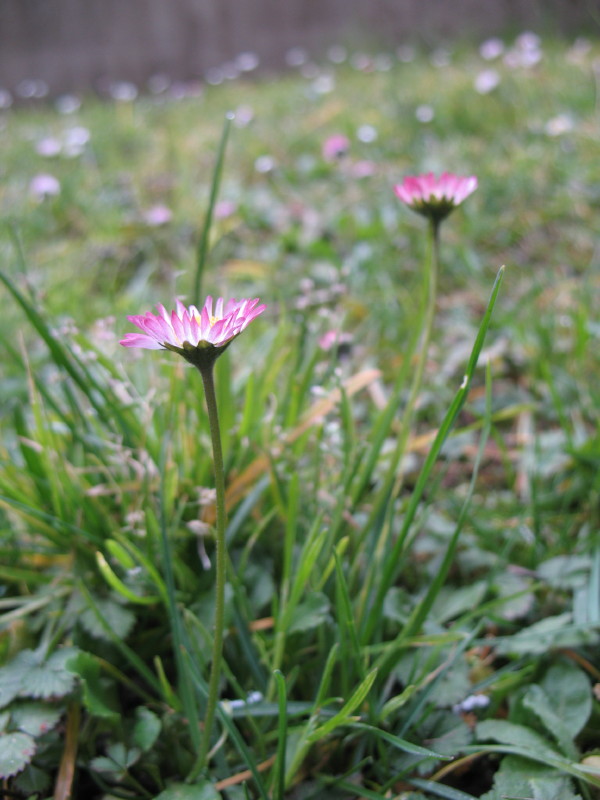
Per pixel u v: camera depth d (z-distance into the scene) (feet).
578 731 0.69
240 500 0.83
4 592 0.80
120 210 1.99
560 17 3.49
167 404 0.88
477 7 3.88
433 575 0.85
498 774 0.65
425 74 3.05
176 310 0.58
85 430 0.87
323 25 4.19
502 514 0.95
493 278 1.50
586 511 0.94
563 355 1.20
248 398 0.83
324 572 0.73
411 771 0.68
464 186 0.71
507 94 2.47
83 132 2.54
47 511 0.83
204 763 0.65
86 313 1.39
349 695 0.69
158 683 0.72
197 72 4.36
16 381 1.20
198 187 2.13
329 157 1.83
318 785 0.67
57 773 0.69
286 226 1.82
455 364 1.22
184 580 0.77
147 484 0.76
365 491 0.88
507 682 0.73
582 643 0.74
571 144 1.98
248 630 0.73
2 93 4.33
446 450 1.06
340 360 1.03
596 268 1.45
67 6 4.28
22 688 0.67
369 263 1.54
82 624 0.75
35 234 1.90
